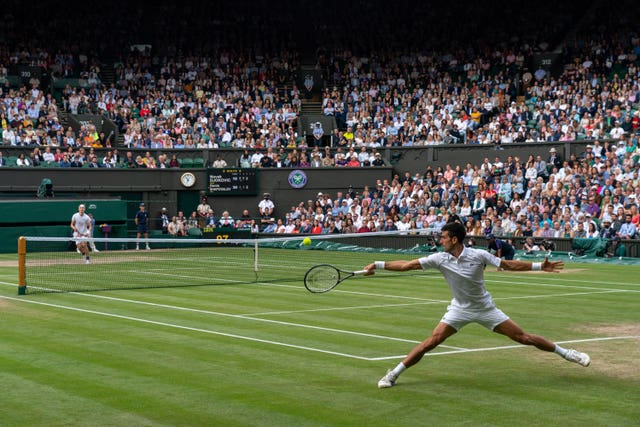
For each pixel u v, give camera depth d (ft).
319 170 149.38
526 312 57.11
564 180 122.83
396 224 129.18
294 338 45.29
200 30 180.96
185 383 33.58
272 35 183.42
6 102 147.43
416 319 53.21
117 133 150.61
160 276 85.81
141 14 181.16
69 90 156.97
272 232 141.08
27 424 27.37
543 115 142.92
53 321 52.13
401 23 183.21
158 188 146.92
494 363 37.68
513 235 115.44
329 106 163.02
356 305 60.80
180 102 160.97
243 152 152.25
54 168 138.00
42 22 174.70
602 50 156.97
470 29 178.60
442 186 133.49
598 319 53.52
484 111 152.15
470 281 32.35
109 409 29.35
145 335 46.34
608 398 30.76
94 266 99.71
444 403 30.01
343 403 30.07
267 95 165.48
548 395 31.24
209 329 48.70
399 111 159.84
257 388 32.63
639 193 110.63
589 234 108.06
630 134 128.36
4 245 126.00
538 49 168.55
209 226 142.31
